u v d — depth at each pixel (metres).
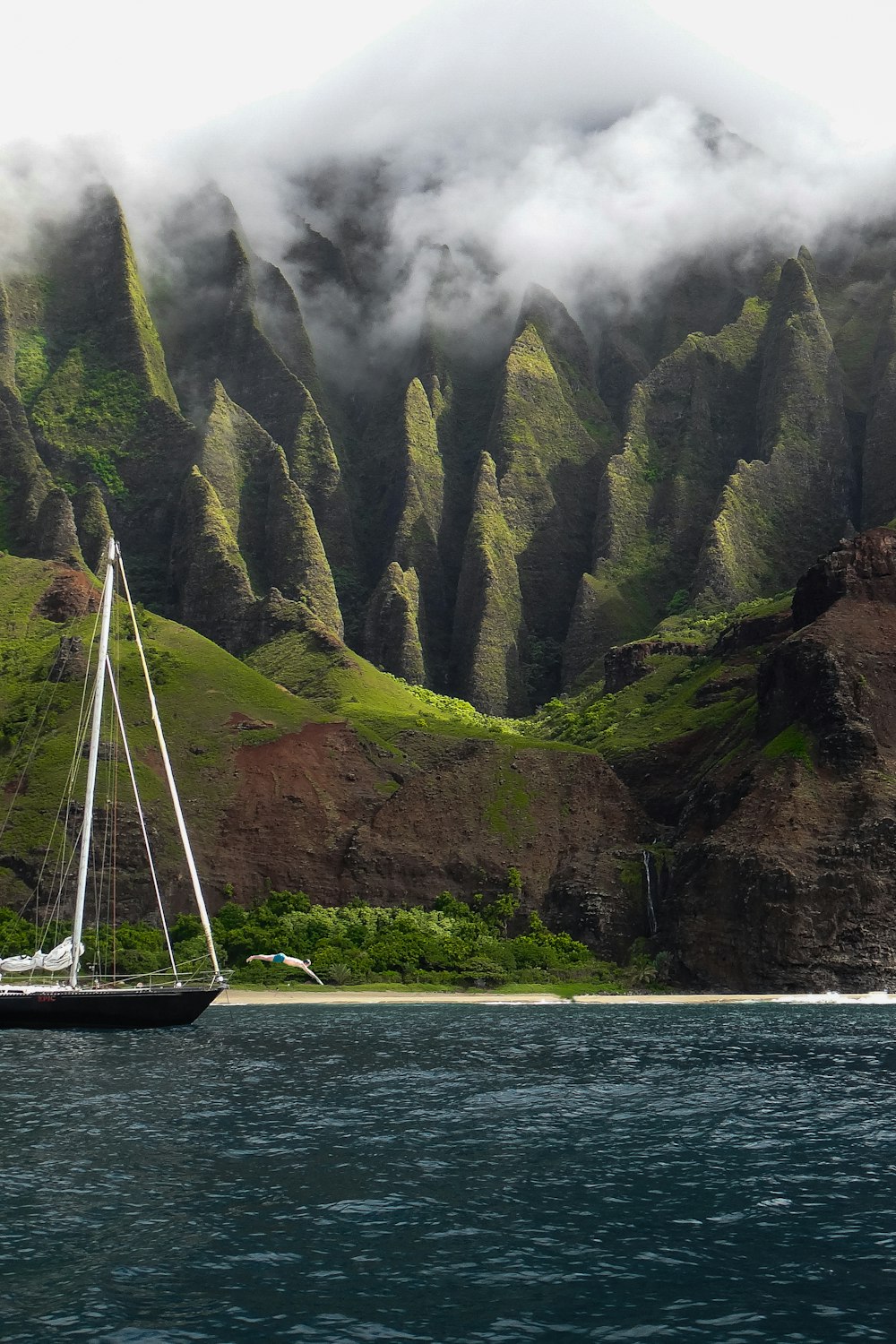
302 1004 109.94
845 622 144.50
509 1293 30.56
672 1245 34.16
